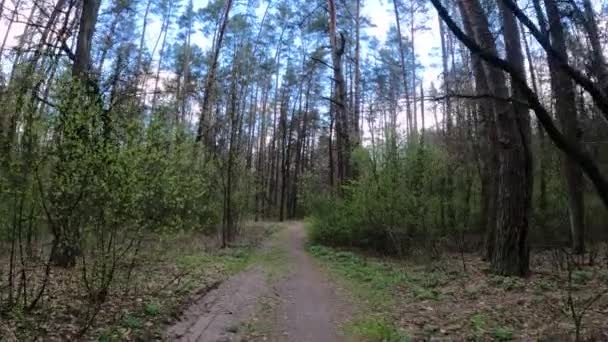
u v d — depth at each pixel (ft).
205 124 60.18
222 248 51.70
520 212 30.96
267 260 45.27
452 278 32.71
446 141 67.15
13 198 18.29
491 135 41.34
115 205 19.29
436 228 48.34
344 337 19.93
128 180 19.06
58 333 17.62
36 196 18.93
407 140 51.11
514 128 31.27
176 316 22.11
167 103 32.55
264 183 145.59
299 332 20.72
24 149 17.92
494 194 40.65
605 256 38.42
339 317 23.43
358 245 53.83
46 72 19.06
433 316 22.95
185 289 27.37
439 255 44.55
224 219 53.88
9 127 17.89
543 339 18.06
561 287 27.04
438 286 30.78
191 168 36.60
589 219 49.32
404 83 86.48
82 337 17.57
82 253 20.10
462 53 63.16
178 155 25.54
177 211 27.25
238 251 49.52
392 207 48.73
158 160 21.43
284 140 138.51
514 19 30.76
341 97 66.90
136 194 19.71
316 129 151.84
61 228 19.95
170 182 23.36
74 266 27.20
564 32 22.04
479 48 15.83
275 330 20.97
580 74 15.58
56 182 18.45
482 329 19.88
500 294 26.61
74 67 30.91
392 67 101.09
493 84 31.63
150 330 19.30
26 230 22.22
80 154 18.44
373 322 21.94
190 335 19.60
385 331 19.98
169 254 38.91
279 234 78.95
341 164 65.77
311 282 33.63
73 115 18.31
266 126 138.82
